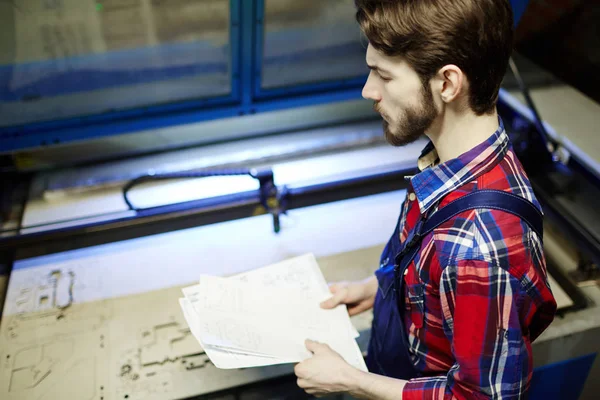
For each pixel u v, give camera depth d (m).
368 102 2.22
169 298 1.68
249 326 1.29
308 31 1.76
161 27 1.60
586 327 1.54
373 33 0.87
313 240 1.86
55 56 1.59
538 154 1.92
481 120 0.93
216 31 1.66
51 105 1.76
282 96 1.99
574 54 1.88
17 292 1.69
